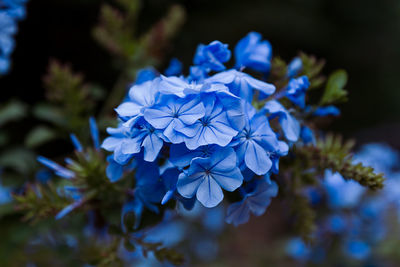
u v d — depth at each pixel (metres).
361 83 1.35
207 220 0.79
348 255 0.56
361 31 1.30
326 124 0.38
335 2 1.26
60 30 0.80
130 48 0.52
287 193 0.36
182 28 1.00
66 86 0.45
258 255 0.83
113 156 0.33
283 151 0.32
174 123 0.30
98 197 0.36
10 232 0.46
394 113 1.38
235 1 1.11
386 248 0.57
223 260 0.83
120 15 0.52
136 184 0.34
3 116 0.50
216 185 0.31
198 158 0.30
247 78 0.33
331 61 1.29
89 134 0.46
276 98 0.35
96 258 0.36
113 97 0.53
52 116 0.47
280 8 1.15
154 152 0.30
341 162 0.34
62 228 0.43
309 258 0.59
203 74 0.34
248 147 0.31
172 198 0.33
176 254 0.35
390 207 0.58
